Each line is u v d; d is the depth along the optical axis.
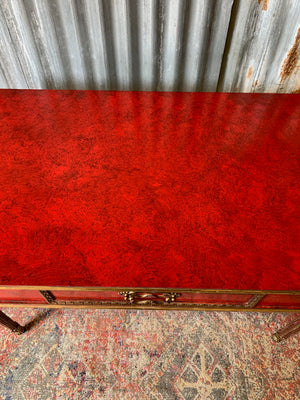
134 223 0.58
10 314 0.89
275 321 0.88
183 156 0.70
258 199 0.62
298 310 0.64
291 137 0.74
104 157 0.70
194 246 0.55
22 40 0.88
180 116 0.79
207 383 0.78
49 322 0.88
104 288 0.51
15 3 0.79
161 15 0.81
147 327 0.87
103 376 0.79
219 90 1.03
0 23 0.83
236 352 0.83
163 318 0.89
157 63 0.93
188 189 0.64
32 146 0.72
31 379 0.79
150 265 0.52
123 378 0.79
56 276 0.51
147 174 0.67
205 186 0.64
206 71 0.96
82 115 0.80
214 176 0.66
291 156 0.70
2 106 0.82
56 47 0.89
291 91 1.02
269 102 0.83
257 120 0.78
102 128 0.76
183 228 0.57
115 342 0.84
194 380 0.79
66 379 0.79
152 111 0.81
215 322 0.88
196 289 0.50
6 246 0.55
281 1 0.78
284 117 0.79
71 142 0.73
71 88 1.03
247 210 0.60
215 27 0.84
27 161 0.69
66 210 0.60
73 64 0.94
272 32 0.85
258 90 1.02
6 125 0.77
